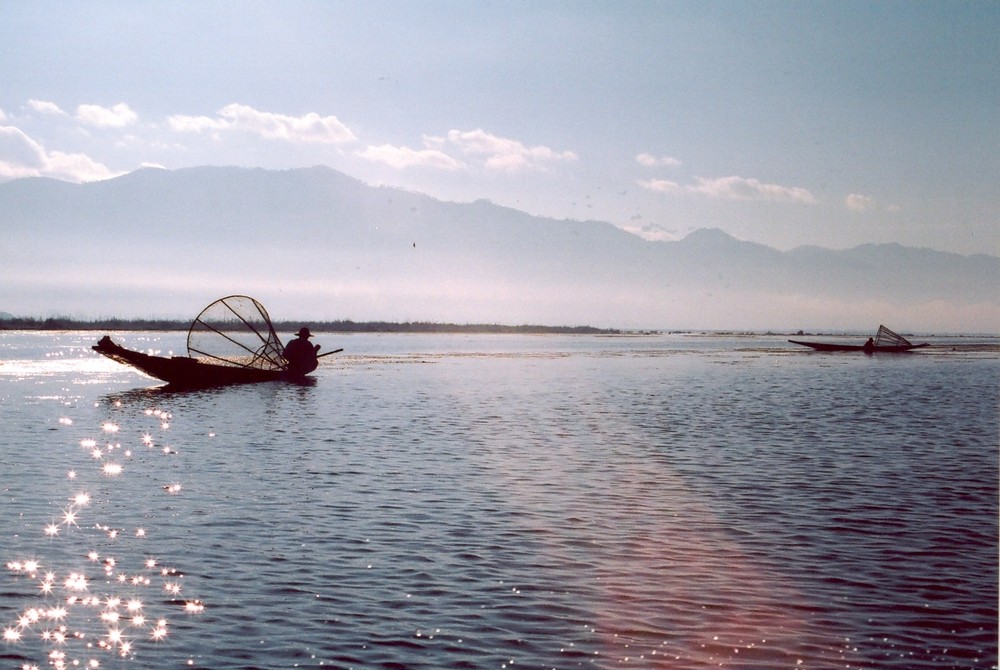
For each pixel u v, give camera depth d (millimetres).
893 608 12438
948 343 187125
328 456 24453
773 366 76188
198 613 12109
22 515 17219
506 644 11164
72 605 12398
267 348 51469
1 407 36875
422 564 14250
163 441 27172
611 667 10555
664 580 13570
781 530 16453
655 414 36406
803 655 10891
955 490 20047
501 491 19781
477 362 80750
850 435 29531
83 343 120312
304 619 11914
